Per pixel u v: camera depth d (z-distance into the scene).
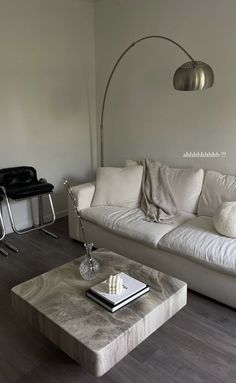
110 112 4.02
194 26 2.98
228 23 2.75
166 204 2.97
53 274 2.03
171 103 3.33
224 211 2.38
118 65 3.75
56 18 3.53
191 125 3.22
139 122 3.70
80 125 4.08
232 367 1.74
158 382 1.66
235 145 2.94
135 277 1.97
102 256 2.24
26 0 3.24
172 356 1.82
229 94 2.88
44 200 3.87
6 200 3.14
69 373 1.73
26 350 1.90
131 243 2.71
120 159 4.06
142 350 1.87
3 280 2.63
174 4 3.08
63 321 1.58
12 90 3.32
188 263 2.34
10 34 3.19
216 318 2.13
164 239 2.44
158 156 3.61
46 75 3.58
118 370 1.74
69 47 3.73
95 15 3.87
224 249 2.18
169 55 3.24
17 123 3.43
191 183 2.97
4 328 2.09
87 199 3.19
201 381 1.66
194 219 2.77
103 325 1.55
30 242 3.34
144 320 1.60
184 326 2.06
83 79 3.97
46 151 3.78
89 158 4.30
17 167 3.40
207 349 1.87
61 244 3.29
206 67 2.33
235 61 2.78
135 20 3.45
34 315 1.71
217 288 2.22
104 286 1.81
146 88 3.52
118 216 2.90
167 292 1.80
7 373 1.74
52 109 3.72
